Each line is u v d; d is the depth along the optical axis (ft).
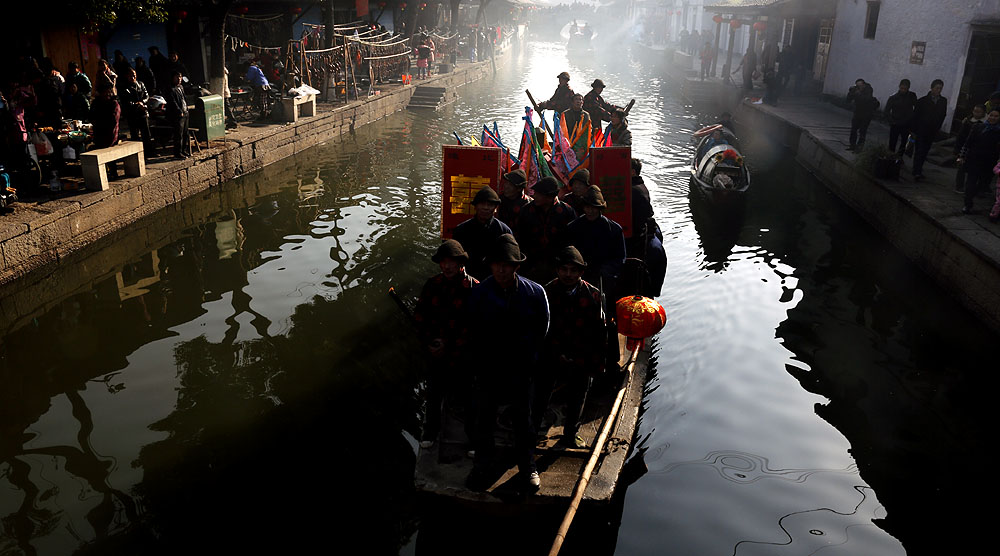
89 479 20.34
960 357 28.55
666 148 68.74
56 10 52.11
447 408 21.56
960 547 18.47
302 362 26.94
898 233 41.04
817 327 30.86
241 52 74.95
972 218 36.78
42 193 38.09
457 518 18.63
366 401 24.49
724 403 24.79
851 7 76.54
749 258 39.09
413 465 21.22
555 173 29.96
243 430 22.77
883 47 67.87
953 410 24.82
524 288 17.08
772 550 18.11
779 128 70.38
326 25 77.51
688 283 35.14
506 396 17.72
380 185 51.96
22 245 33.06
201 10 60.13
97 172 38.70
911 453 22.39
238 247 38.63
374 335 29.12
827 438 22.98
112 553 17.61
